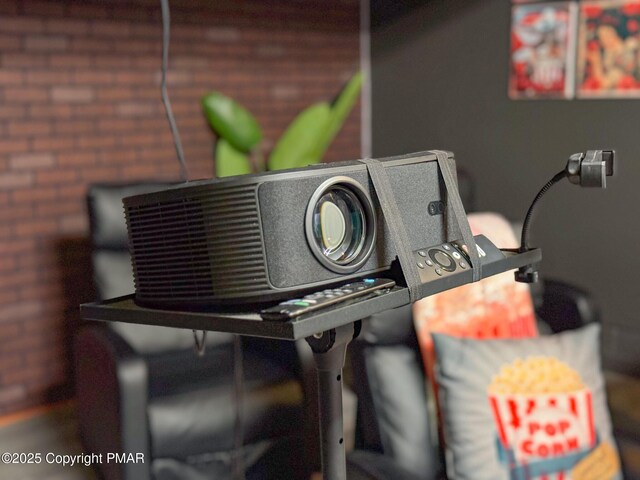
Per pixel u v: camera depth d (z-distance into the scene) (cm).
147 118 318
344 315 70
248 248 73
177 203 76
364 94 394
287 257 74
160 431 201
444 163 91
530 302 213
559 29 299
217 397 210
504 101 324
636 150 281
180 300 77
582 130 297
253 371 222
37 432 278
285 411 217
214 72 337
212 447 207
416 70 362
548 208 315
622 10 278
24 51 281
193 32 327
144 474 196
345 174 79
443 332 192
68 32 291
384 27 377
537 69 309
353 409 277
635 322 290
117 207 240
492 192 336
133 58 310
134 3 307
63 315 304
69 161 298
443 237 91
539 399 169
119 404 192
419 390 185
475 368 172
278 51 358
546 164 312
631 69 279
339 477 89
